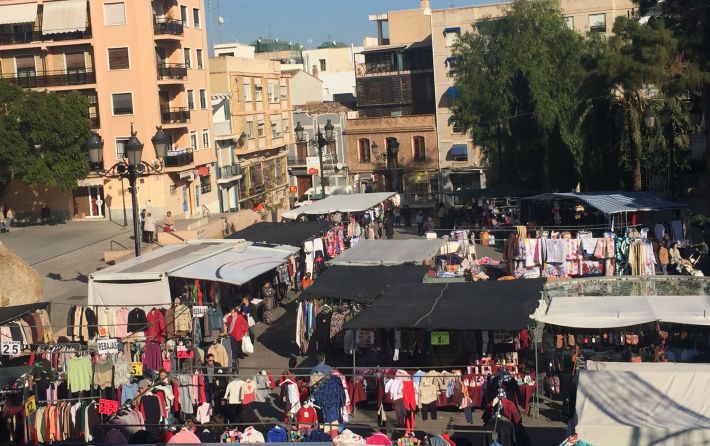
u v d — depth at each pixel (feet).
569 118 175.42
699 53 127.13
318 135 145.28
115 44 189.98
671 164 148.56
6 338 76.18
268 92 260.62
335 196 146.51
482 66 193.98
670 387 52.34
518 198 159.12
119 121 192.13
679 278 83.82
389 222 151.12
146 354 74.18
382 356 76.54
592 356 73.87
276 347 90.84
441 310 72.33
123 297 83.92
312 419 62.95
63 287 114.83
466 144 269.85
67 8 189.47
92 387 69.51
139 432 57.21
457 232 122.42
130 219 188.55
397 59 293.64
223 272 87.66
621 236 108.78
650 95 160.04
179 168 196.54
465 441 57.72
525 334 75.05
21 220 187.52
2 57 193.26
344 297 81.56
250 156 247.50
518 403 67.36
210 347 77.10
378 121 279.08
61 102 171.42
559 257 104.78
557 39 185.47
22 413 64.08
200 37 216.95
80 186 191.62
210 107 220.02
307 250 112.16
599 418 49.60
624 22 138.92
